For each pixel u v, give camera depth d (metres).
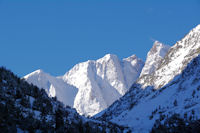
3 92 174.12
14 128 130.50
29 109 168.38
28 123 142.50
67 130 160.50
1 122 129.88
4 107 143.38
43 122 151.75
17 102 172.00
